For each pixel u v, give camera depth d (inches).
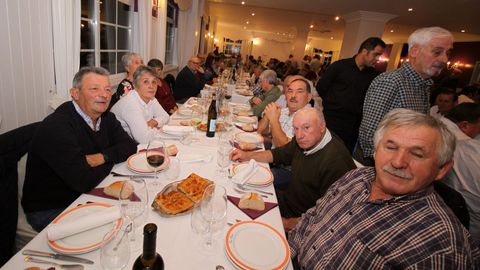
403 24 320.8
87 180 46.9
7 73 73.0
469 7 208.5
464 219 45.8
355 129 123.6
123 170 53.9
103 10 135.5
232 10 383.9
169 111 142.6
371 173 43.6
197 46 337.1
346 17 287.1
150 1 172.6
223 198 36.7
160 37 206.4
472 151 64.3
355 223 36.3
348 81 117.4
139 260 26.8
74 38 96.6
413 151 32.1
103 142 62.7
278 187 79.9
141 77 87.0
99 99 56.6
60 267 28.7
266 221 41.9
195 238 35.7
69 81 94.3
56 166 48.7
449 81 177.3
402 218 32.4
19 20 75.3
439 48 62.9
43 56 86.0
